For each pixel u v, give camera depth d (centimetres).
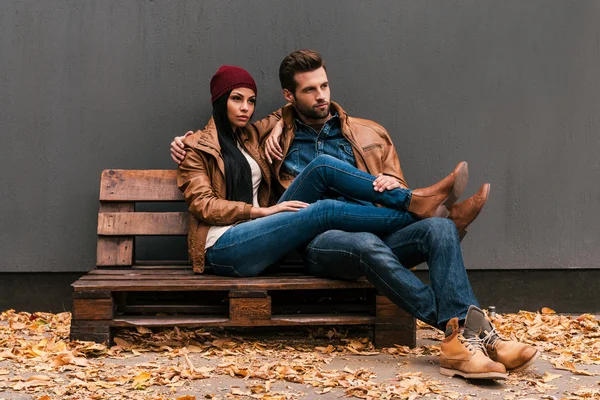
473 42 472
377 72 469
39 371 323
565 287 481
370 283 373
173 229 438
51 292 468
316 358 354
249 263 386
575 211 475
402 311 377
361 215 367
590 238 476
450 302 334
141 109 464
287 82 420
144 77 463
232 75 418
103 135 463
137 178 446
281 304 434
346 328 429
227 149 414
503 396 293
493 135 473
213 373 323
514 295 479
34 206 461
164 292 424
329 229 375
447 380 315
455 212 368
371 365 342
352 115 469
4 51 457
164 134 464
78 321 365
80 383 299
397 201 363
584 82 475
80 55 460
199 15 464
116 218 437
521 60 473
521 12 472
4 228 461
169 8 463
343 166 381
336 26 468
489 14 472
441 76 471
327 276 383
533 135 474
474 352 312
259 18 466
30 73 459
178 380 312
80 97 461
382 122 470
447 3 471
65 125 461
